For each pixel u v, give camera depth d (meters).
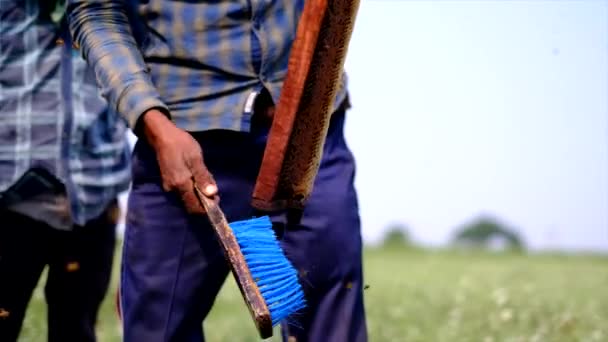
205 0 5.77
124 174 8.04
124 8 5.89
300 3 5.85
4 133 7.61
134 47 5.85
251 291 5.12
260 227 5.53
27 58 7.64
